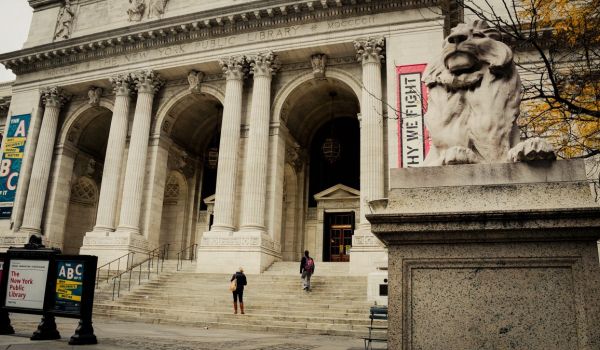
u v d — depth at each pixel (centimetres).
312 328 1742
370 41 2892
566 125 1396
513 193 493
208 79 3459
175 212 4069
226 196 2961
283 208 3838
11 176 3656
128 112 3491
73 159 3931
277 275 2538
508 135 544
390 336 480
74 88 3766
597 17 1275
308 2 3006
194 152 4156
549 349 444
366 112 2797
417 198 520
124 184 3247
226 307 2091
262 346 1179
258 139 2997
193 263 3070
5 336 1158
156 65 3412
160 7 3569
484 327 464
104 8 3828
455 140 560
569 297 453
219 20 3216
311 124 3931
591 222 447
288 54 3141
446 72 580
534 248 471
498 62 557
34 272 1148
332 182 3875
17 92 3866
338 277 2383
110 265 2989
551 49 1365
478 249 485
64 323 1658
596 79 1277
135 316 2056
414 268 498
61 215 3734
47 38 3931
